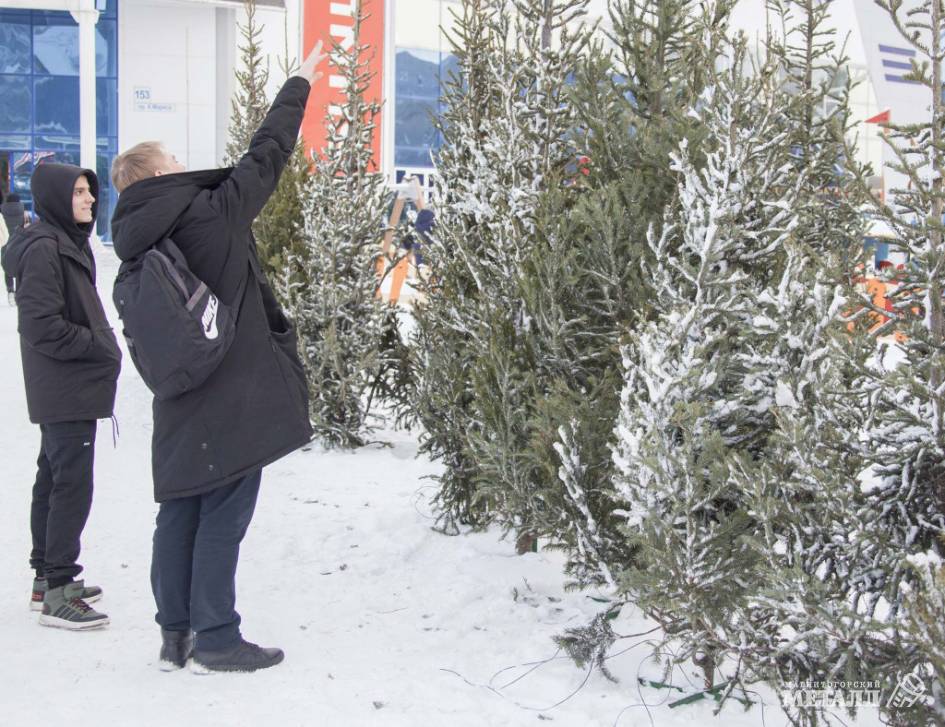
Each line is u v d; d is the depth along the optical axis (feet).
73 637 13.16
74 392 13.35
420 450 18.30
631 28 14.08
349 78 24.41
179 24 87.92
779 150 12.00
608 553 11.93
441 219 18.39
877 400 9.71
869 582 9.82
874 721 10.46
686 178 11.75
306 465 23.09
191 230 11.51
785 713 10.48
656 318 12.43
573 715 10.84
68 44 88.33
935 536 9.61
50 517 13.50
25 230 13.44
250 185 11.80
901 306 9.81
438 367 17.49
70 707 10.93
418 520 18.52
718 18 13.60
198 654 11.94
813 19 17.31
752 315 11.12
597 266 13.11
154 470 11.77
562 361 13.43
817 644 9.80
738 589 10.25
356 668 12.14
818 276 10.21
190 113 89.20
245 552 16.76
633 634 12.37
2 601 14.53
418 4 82.12
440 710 10.94
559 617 13.88
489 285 15.83
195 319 11.02
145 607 14.30
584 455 12.01
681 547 10.34
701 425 10.75
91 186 14.14
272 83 71.87
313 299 24.57
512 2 16.55
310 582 15.42
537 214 14.47
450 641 13.12
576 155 15.64
